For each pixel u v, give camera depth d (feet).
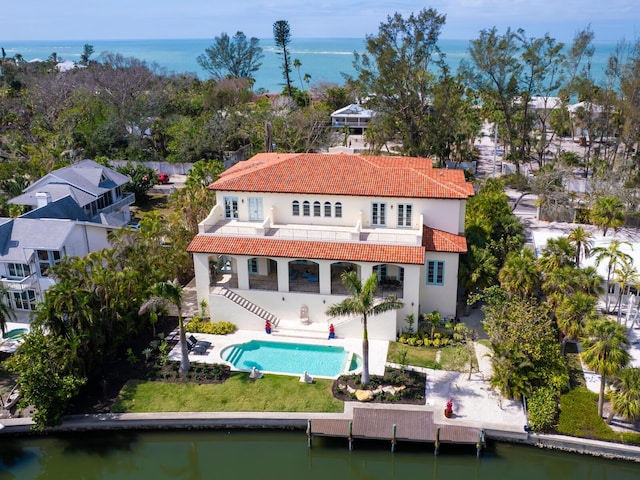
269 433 115.85
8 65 514.27
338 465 112.78
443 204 146.51
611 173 224.74
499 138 362.53
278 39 455.22
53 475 114.42
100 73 428.56
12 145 294.66
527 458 108.88
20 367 111.86
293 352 137.69
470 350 126.82
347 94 435.12
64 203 184.65
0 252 153.17
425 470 110.01
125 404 119.85
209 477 113.29
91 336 124.47
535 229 206.28
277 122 314.35
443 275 144.56
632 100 253.03
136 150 317.83
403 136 278.46
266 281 155.02
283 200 154.40
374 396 118.73
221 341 141.38
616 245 139.13
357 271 153.79
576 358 129.90
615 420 110.42
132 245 151.64
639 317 143.43
